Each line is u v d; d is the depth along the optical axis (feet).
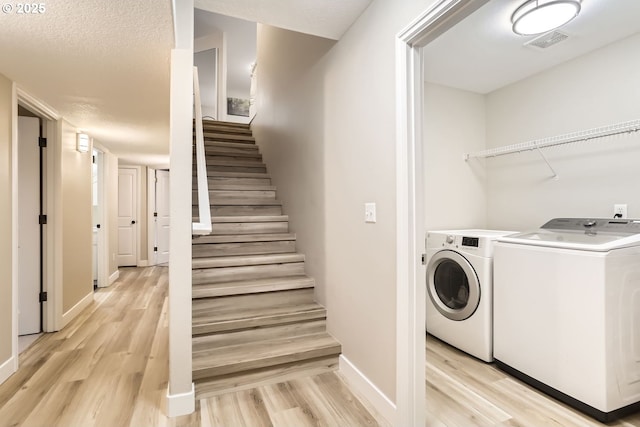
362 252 6.52
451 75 9.82
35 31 5.57
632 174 7.80
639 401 5.89
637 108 7.68
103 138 13.05
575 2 6.05
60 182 10.06
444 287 9.15
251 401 6.22
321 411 5.92
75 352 8.37
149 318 11.03
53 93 8.31
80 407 6.01
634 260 5.92
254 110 17.47
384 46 5.78
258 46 16.67
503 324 7.32
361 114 6.55
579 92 8.74
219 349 7.11
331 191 7.90
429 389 6.68
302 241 9.86
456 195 10.66
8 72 7.11
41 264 9.84
